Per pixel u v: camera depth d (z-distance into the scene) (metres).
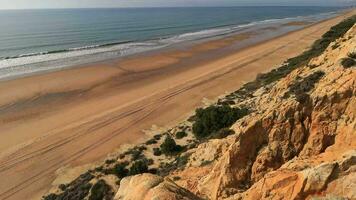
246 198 15.94
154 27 178.12
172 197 11.86
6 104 56.75
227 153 21.33
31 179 36.25
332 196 11.77
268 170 19.62
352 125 17.44
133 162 37.06
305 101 19.50
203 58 91.06
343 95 18.34
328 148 17.77
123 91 63.19
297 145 19.25
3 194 34.03
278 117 19.73
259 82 58.72
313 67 30.42
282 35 130.62
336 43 32.44
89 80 70.19
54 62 86.56
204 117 42.28
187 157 32.78
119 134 45.28
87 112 53.28
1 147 43.00
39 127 48.38
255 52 93.62
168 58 91.38
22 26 182.25
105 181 33.62
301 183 13.48
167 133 43.56
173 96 58.34
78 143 43.44
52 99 59.34
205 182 22.48
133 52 101.44
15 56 93.62
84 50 104.88
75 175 36.56
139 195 12.55
